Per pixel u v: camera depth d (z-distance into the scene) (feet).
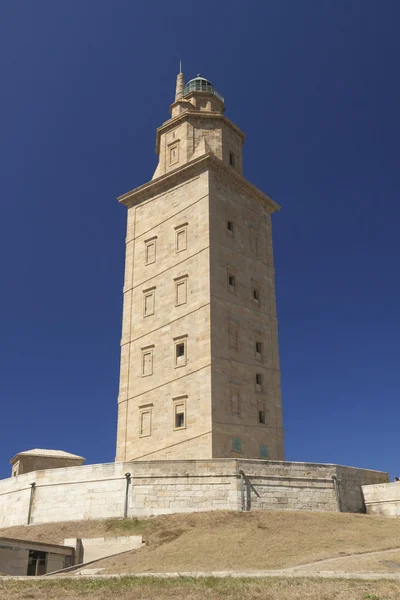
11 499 141.18
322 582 66.33
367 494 134.62
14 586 68.90
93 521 123.65
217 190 178.40
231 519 110.52
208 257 166.50
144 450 160.66
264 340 175.83
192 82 210.59
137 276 186.39
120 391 174.19
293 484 126.62
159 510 121.80
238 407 157.79
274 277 190.19
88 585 68.28
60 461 222.28
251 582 67.26
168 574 75.51
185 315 165.99
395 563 79.46
